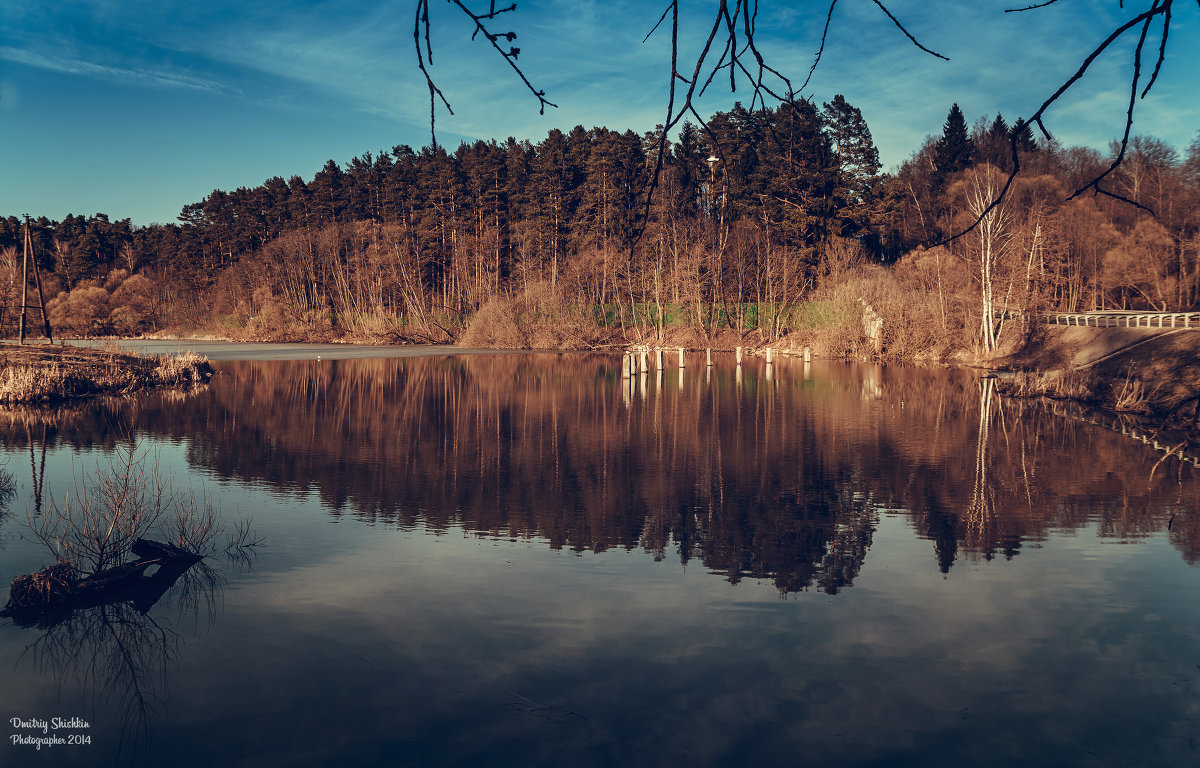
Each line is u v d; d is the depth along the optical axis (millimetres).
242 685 8898
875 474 20672
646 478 20125
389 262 97062
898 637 10312
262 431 27609
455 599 11492
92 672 9148
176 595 11586
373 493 18281
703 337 80812
